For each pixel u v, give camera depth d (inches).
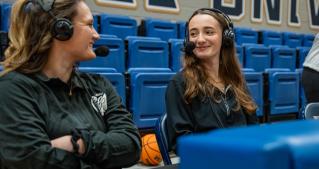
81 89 40.4
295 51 190.9
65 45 38.6
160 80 118.1
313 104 65.1
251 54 169.2
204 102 53.8
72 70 40.9
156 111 118.1
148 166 108.8
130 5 180.4
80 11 38.8
